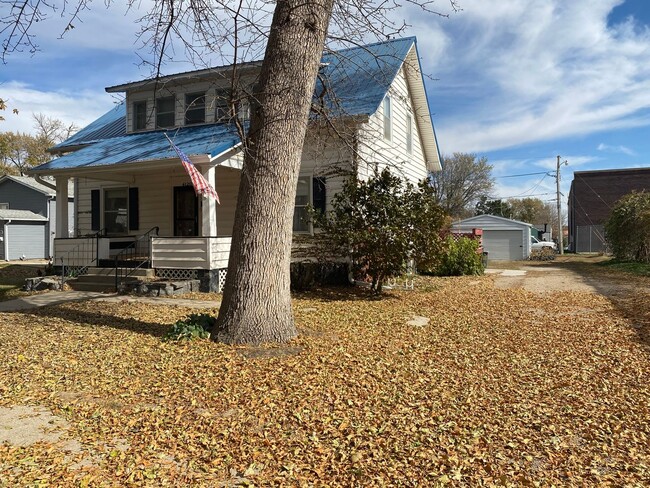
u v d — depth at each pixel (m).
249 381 5.46
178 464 3.80
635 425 4.36
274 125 6.84
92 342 7.29
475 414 4.61
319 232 14.16
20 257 29.38
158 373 5.83
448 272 19.48
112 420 4.59
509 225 35.34
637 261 22.91
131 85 16.39
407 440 4.09
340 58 9.66
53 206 31.00
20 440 4.21
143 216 16.61
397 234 11.50
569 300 11.61
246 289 6.89
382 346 6.98
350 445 4.03
